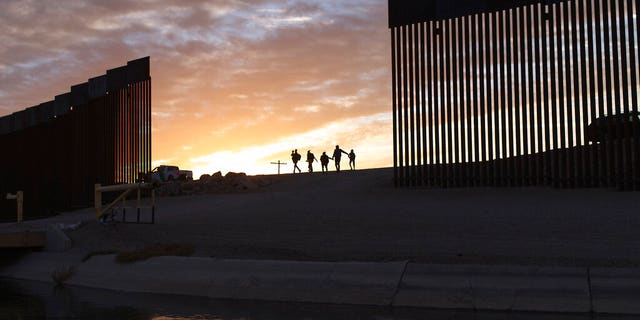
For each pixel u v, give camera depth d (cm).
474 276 1111
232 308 1093
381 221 1698
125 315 1052
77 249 1683
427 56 2247
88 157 3148
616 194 1830
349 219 1764
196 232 1703
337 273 1189
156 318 1018
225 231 1697
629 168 1873
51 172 3347
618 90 1917
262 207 2159
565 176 1981
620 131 1897
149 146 2905
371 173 2908
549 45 2030
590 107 1958
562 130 1992
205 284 1259
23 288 1405
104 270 1444
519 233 1433
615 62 1925
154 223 1862
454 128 2186
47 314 1075
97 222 1892
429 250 1327
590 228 1427
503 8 2109
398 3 2317
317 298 1143
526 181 2061
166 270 1347
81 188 3161
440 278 1123
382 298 1107
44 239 1816
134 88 2975
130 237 1708
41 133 3431
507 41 2098
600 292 1020
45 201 3353
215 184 2938
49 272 1555
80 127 3200
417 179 2270
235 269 1277
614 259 1154
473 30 2167
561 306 1012
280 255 1365
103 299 1223
